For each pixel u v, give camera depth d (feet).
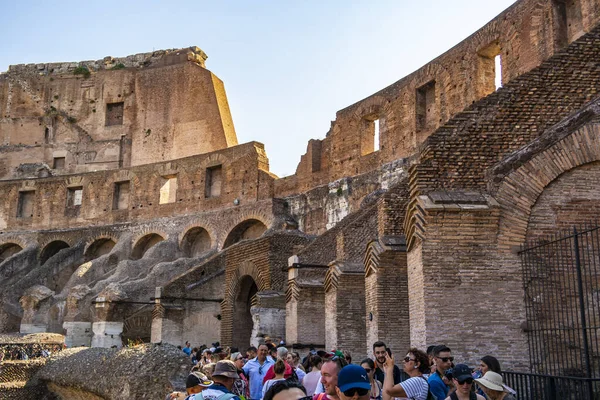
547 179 50.14
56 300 145.18
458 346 46.57
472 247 48.34
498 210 48.91
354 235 80.84
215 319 117.19
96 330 122.83
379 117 140.26
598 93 52.37
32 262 188.75
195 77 223.92
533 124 51.72
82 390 57.67
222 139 213.05
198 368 45.57
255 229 161.68
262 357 43.21
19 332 146.30
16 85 246.47
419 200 49.21
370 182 136.46
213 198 171.32
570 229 49.39
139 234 179.93
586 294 45.24
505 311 47.44
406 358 31.94
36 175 229.86
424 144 51.52
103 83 239.30
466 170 50.72
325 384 25.12
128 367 47.55
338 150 148.46
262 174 163.94
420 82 129.70
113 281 143.02
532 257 48.55
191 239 173.68
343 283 74.23
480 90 114.32
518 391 42.98
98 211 190.90
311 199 150.71
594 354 47.16
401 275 62.95
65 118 239.50
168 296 113.91
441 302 47.29
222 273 119.34
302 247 98.43
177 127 222.07
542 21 99.04
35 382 73.05
